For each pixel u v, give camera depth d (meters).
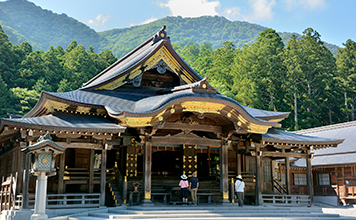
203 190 25.28
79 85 95.81
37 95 79.88
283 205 25.70
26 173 19.39
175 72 27.08
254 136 24.86
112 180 24.75
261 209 22.05
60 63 104.12
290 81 87.06
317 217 22.12
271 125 23.36
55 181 22.53
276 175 40.22
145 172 21.61
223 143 24.17
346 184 39.66
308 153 27.22
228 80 96.62
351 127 46.22
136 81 26.20
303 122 84.06
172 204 23.31
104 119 22.78
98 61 105.56
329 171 42.00
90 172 22.50
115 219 17.61
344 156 40.41
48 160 15.50
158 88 27.45
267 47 99.81
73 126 19.86
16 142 21.09
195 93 21.16
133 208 20.53
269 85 90.62
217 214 19.56
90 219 17.92
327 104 90.38
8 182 22.28
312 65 91.06
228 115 22.25
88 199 20.92
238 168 27.53
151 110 20.22
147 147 21.88
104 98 24.27
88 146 21.20
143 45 31.97
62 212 19.78
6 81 88.56
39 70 92.69
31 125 18.89
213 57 121.50
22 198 19.23
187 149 27.42
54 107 22.22
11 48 95.25
